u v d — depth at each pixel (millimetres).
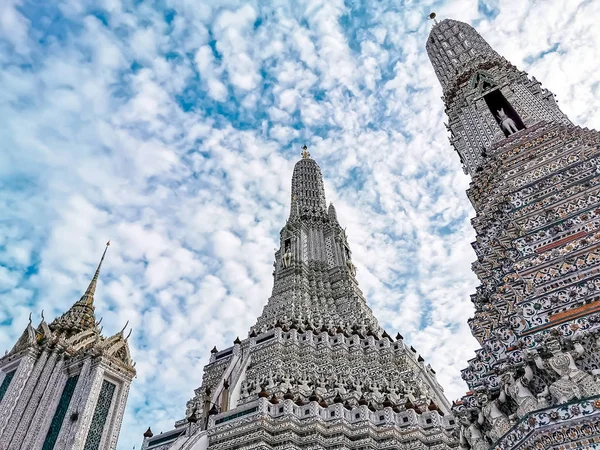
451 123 33375
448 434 33500
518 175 20969
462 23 43469
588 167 18188
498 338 14711
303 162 93250
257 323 56656
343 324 53438
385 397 39781
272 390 39719
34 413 52719
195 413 43750
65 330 64938
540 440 10812
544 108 27000
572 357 12125
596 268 13781
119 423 53219
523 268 15508
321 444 32125
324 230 75375
